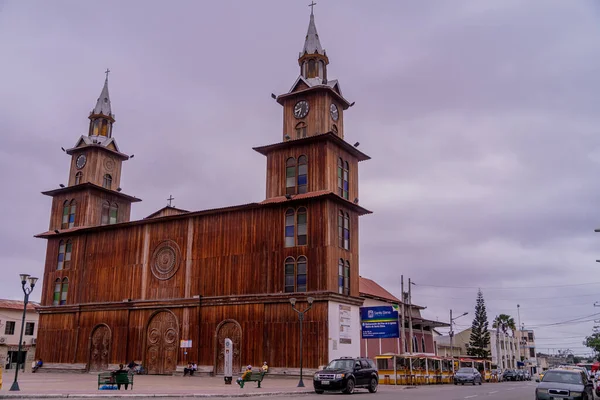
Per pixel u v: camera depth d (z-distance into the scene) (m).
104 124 57.09
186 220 45.94
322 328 37.69
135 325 46.06
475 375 48.12
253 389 28.11
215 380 36.91
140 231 48.34
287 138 43.78
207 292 43.09
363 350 50.34
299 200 40.59
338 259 40.19
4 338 62.34
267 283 40.69
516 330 119.38
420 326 67.38
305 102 44.25
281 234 41.16
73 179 55.19
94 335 48.25
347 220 42.75
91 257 50.59
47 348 50.53
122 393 22.86
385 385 40.50
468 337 107.31
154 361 44.38
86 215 52.69
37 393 21.78
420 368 43.75
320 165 41.78
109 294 48.38
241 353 40.19
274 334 39.38
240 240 42.84
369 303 54.94
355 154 45.50
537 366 126.94
